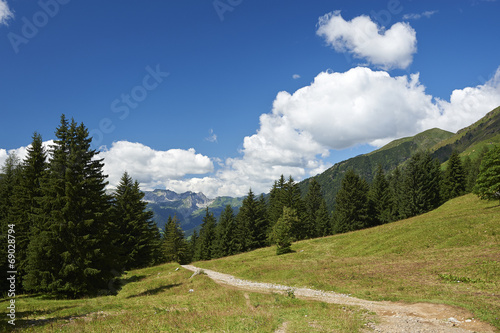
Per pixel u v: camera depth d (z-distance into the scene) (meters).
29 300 22.91
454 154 73.50
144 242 45.62
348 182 72.81
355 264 30.72
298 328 11.66
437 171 73.62
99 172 30.89
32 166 30.75
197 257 84.75
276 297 19.59
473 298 14.95
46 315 16.08
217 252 76.38
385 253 33.41
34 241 23.39
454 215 41.81
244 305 17.47
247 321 12.93
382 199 74.69
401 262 28.17
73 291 24.06
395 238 36.84
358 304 16.38
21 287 30.66
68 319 14.56
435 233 33.75
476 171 76.56
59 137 28.25
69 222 23.41
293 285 26.11
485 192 44.91
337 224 70.94
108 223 27.69
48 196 24.45
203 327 12.22
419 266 25.06
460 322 11.61
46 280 23.14
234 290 24.11
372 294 18.98
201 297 21.64
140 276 37.16
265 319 13.25
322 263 33.62
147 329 11.80
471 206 49.84
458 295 16.03
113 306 18.28
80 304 19.89
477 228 31.45
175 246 76.06
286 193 70.25
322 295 20.38
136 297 24.02
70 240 24.20
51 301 21.86
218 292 23.19
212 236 84.12
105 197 28.41
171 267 42.88
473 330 10.59
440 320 12.08
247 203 73.94
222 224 78.31
